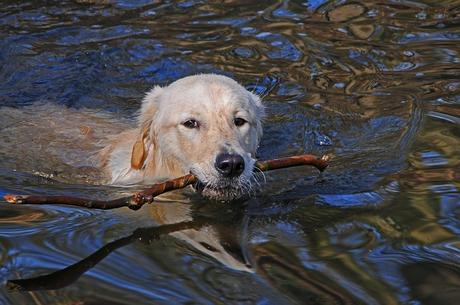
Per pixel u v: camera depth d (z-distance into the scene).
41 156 9.79
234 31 13.68
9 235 7.25
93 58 12.55
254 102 9.36
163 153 9.01
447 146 9.14
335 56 12.62
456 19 13.95
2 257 6.81
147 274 6.46
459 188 8.00
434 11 14.44
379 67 12.15
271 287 6.15
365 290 6.07
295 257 6.69
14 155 9.79
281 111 10.88
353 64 12.30
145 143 9.39
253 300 5.94
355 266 6.48
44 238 7.20
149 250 6.95
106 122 10.87
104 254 6.86
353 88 11.48
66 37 13.31
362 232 7.15
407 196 7.89
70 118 10.97
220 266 6.56
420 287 6.11
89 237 7.24
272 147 9.95
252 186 8.50
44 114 11.07
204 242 7.11
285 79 11.86
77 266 6.62
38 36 13.31
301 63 12.39
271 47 12.99
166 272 6.48
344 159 9.25
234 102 8.62
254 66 12.28
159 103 9.23
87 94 11.66
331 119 10.53
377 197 7.95
